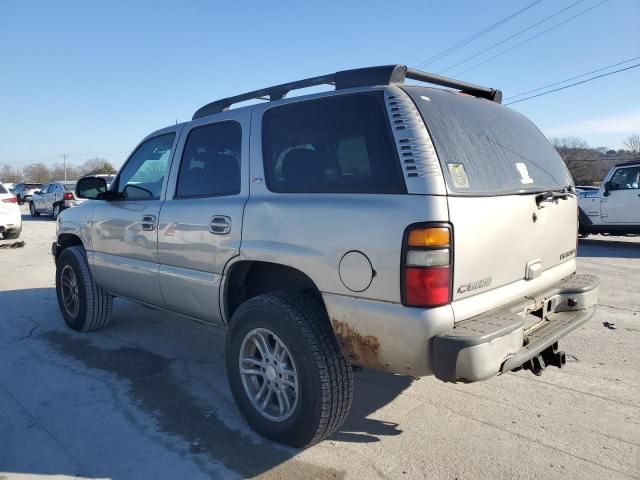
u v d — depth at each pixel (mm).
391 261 2545
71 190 20656
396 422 3377
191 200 3783
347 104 2951
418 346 2502
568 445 3084
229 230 3354
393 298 2551
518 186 3062
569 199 3609
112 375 4184
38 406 3613
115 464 2902
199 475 2799
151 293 4219
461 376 2441
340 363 2869
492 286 2795
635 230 12398
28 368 4328
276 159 3244
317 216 2865
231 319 3301
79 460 2941
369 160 2764
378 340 2625
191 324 5652
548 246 3322
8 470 2846
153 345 4938
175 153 4039
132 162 4617
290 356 2926
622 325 5586
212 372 4258
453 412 3512
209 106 3982
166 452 3023
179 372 4250
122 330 5422
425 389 3873
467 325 2584
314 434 2895
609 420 3391
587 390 3854
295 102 3223
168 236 3895
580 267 9516
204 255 3568
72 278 5305
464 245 2578
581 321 3336
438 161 2611
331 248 2779
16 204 13328
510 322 2641
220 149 3656
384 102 2793
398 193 2605
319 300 3176
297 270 3057
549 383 3986
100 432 3252
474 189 2719
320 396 2824
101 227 4750
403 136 2670
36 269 9234
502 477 2768
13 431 3268
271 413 3133
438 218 2486
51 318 5910
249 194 3342
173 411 3541
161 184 4156
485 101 3471
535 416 3449
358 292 2674
